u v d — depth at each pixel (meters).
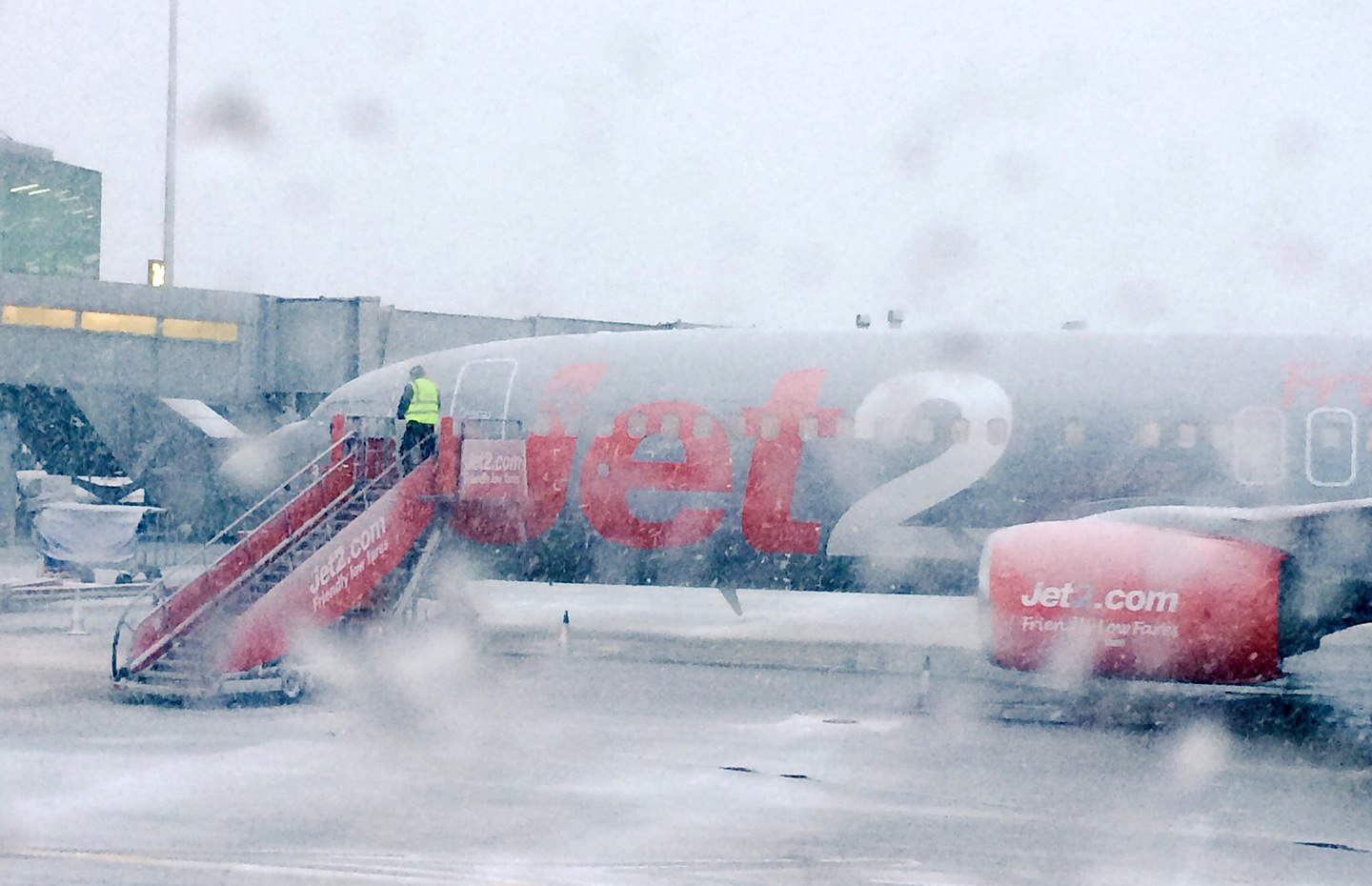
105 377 44.41
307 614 17.77
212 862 10.08
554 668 21.25
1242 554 16.77
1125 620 16.78
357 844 10.65
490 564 23.23
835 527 21.77
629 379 22.86
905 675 21.03
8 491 46.81
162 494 40.66
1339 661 24.00
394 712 16.73
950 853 10.80
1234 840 11.45
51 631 24.70
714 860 10.39
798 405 22.00
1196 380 21.39
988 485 21.41
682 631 27.53
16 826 11.09
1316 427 20.83
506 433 22.98
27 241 60.53
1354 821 12.18
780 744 15.23
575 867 10.12
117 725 15.57
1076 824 11.87
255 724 15.75
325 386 46.84
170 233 45.91
